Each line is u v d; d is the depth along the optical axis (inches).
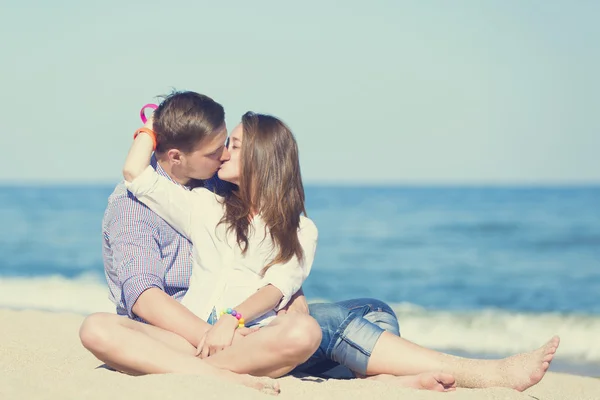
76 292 425.7
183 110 138.9
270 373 128.8
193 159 140.8
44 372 130.7
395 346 137.0
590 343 303.6
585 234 1007.6
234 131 146.2
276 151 141.4
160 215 140.1
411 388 128.4
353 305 150.6
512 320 370.9
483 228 1112.8
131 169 137.7
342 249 930.7
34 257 817.5
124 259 136.0
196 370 124.2
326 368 145.6
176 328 131.1
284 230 139.5
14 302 387.5
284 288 137.1
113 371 130.0
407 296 589.9
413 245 954.1
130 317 137.3
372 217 1364.4
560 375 192.5
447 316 386.0
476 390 128.3
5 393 111.6
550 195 1961.1
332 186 3526.1
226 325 129.6
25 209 1594.5
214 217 141.2
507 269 732.7
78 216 1392.7
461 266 761.6
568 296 558.6
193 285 140.3
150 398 109.6
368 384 129.1
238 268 139.3
